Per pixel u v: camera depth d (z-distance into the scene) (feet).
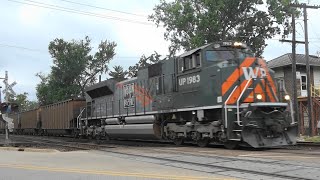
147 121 72.74
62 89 213.05
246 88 54.90
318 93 103.86
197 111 59.47
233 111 54.08
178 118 66.18
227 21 125.49
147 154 50.90
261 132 53.26
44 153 55.62
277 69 120.47
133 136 78.95
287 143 54.44
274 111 53.57
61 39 218.59
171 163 40.52
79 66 214.07
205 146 60.54
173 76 65.26
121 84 84.02
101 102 94.12
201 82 58.49
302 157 41.98
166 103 67.10
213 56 58.65
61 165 40.98
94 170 36.63
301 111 101.45
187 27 124.67
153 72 71.46
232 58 58.65
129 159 46.16
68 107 116.16
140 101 75.72
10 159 47.98
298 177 29.63
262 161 38.88
